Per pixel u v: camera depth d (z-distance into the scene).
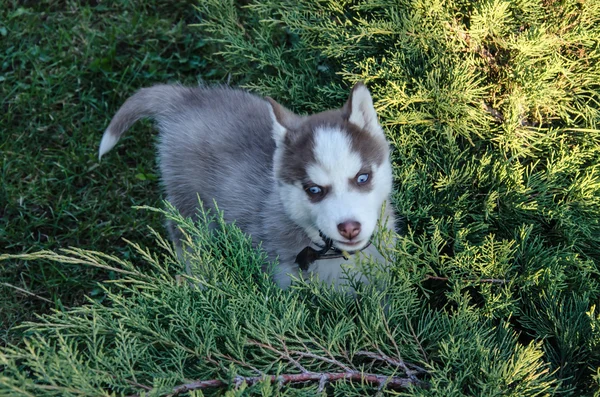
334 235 1.34
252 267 1.36
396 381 1.29
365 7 1.58
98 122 1.86
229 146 1.56
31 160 1.80
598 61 1.51
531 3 1.52
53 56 1.93
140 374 1.26
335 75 1.65
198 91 1.66
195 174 1.58
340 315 1.33
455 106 1.49
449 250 1.48
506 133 1.48
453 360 1.28
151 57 1.94
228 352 1.29
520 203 1.43
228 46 1.68
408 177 1.48
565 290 1.41
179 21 2.02
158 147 1.64
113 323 1.27
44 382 1.22
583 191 1.43
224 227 1.38
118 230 1.73
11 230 1.70
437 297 1.45
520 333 1.40
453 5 1.56
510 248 1.43
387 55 1.60
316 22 1.64
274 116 1.42
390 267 1.37
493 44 1.55
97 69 1.91
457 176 1.47
